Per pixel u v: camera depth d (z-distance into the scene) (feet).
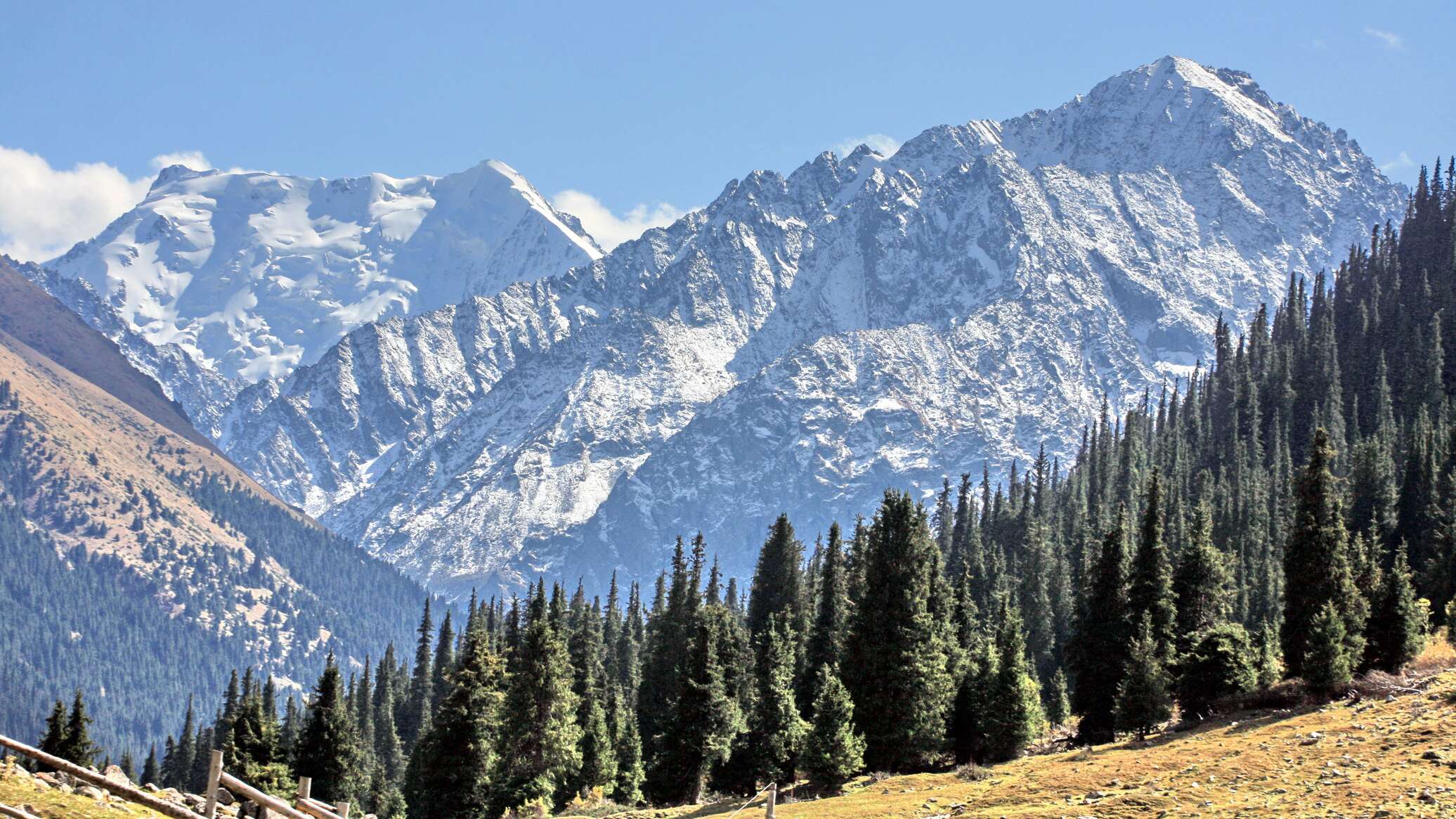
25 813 149.89
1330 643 351.67
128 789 166.91
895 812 273.75
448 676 462.60
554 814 424.46
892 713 410.72
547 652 460.55
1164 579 441.27
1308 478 408.87
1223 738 310.45
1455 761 233.35
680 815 336.90
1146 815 233.14
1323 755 254.88
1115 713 376.07
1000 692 402.72
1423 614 401.29
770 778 397.60
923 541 432.25
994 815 247.50
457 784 453.17
